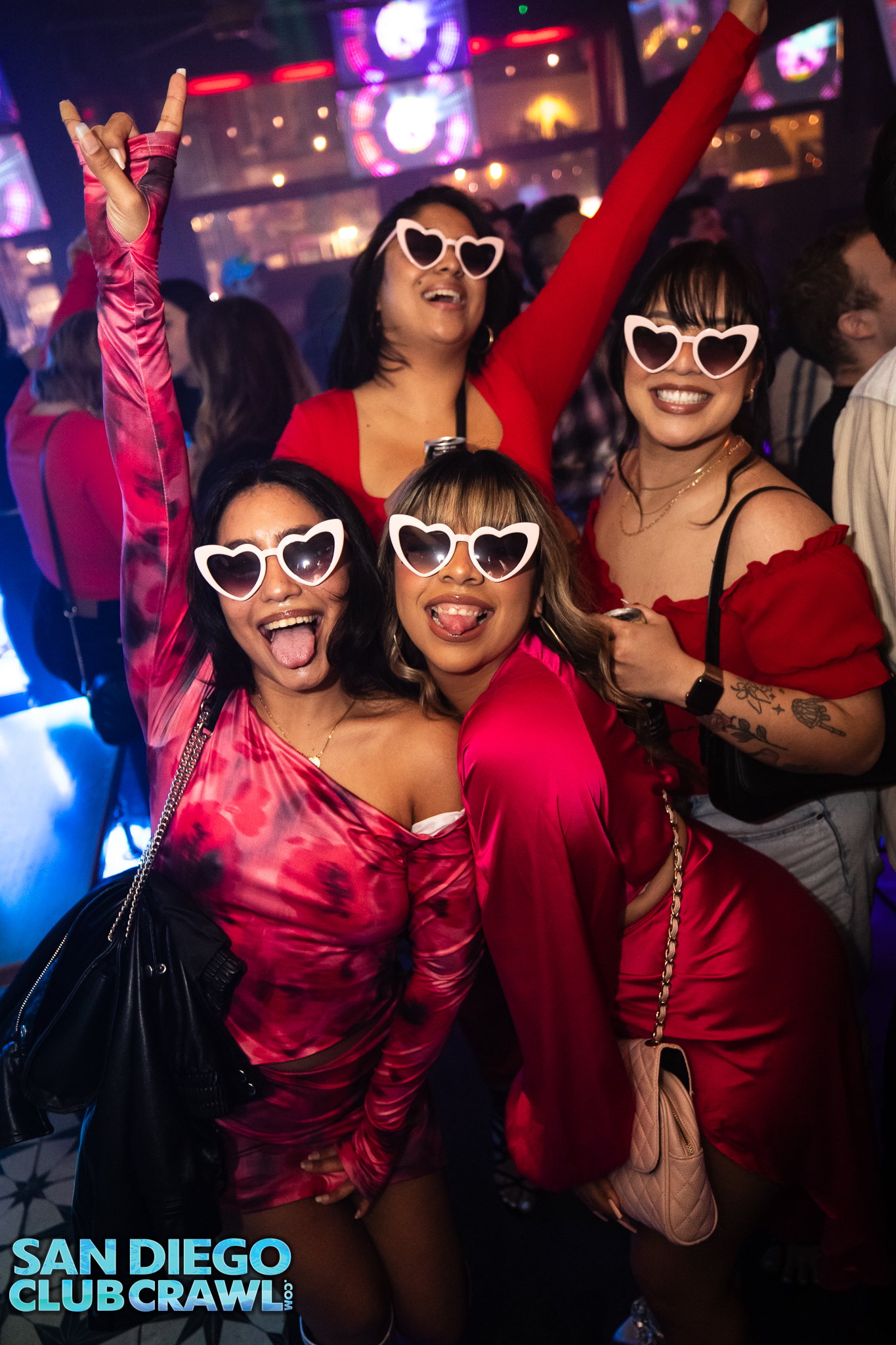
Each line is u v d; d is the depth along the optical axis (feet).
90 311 8.95
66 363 8.96
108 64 25.38
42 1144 6.53
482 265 5.82
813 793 4.97
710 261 4.83
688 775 5.26
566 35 25.93
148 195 3.94
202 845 4.21
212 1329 5.33
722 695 4.54
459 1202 6.75
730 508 4.99
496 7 25.64
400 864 4.33
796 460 10.80
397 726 4.29
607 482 6.06
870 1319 5.47
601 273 6.44
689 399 4.95
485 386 6.33
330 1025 4.58
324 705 4.28
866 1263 4.81
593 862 3.97
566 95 26.76
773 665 4.75
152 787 4.55
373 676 4.36
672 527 5.28
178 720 4.39
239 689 4.33
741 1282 6.03
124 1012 4.03
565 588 4.27
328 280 16.43
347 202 27.84
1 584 14.96
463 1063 8.07
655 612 5.07
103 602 9.51
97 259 3.92
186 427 11.38
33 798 12.04
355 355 6.19
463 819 4.29
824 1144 4.57
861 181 25.41
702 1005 4.41
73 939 4.32
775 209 26.22
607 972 4.43
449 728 4.33
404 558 3.98
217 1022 4.22
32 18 23.95
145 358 3.98
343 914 4.29
